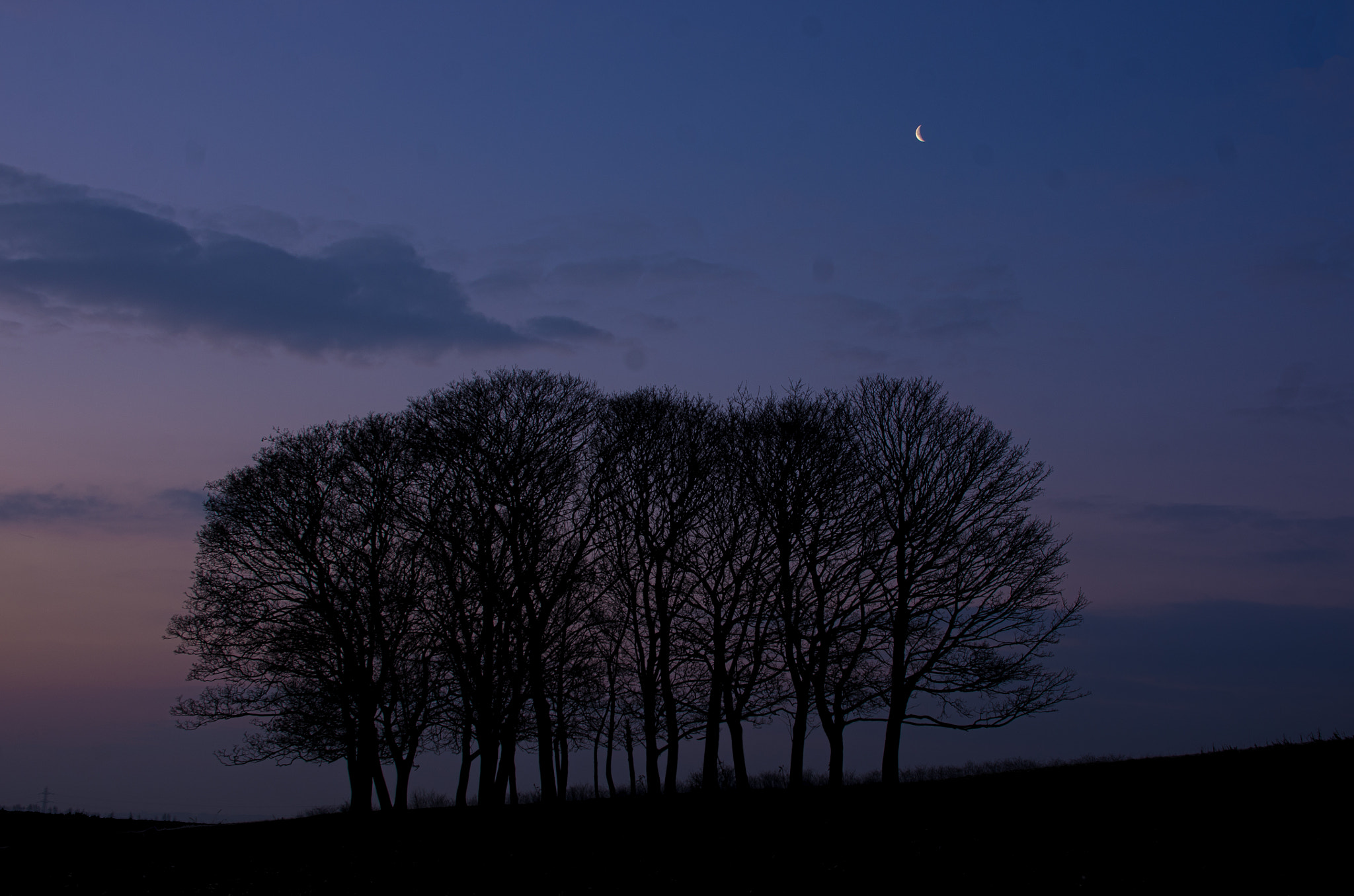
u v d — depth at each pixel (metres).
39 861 23.81
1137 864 15.70
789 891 16.19
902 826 20.70
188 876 21.25
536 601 32.81
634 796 32.22
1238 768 22.08
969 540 33.12
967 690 31.78
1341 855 15.19
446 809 33.09
